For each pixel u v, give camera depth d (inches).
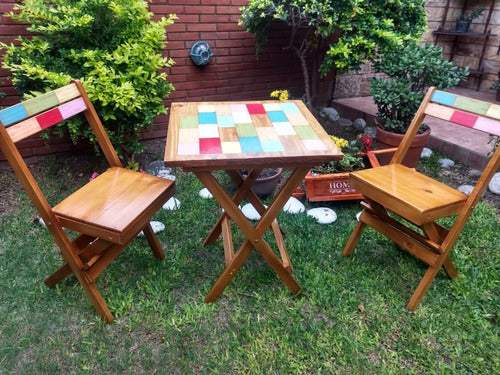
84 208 68.2
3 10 114.0
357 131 172.9
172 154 60.5
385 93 126.3
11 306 75.7
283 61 173.0
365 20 131.9
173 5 138.7
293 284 79.4
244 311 76.6
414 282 84.9
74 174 128.1
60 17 107.1
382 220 84.5
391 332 73.0
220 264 89.1
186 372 64.8
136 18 110.0
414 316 76.0
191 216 106.2
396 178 80.8
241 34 157.2
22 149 130.7
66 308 76.2
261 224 72.4
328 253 93.8
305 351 68.6
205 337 70.8
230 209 69.6
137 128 120.4
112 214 66.6
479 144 146.1
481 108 72.0
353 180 81.9
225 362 66.4
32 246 92.7
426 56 124.8
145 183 76.7
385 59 132.7
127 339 70.1
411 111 127.1
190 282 83.5
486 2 210.2
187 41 146.9
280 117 76.5
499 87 184.2
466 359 67.5
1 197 113.0
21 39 108.7
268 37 163.6
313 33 152.0
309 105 162.4
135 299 78.4
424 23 144.3
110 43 111.7
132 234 66.2
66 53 108.1
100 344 68.9
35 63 104.9
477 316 75.8
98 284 81.9
